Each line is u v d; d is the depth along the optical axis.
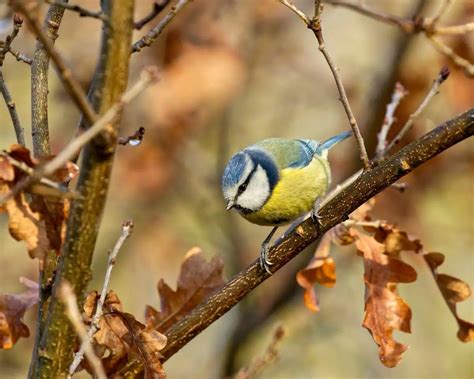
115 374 5.10
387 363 5.86
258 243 13.84
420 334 14.00
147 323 5.95
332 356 13.09
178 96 11.30
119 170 12.39
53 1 3.90
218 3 11.82
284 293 12.34
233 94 11.94
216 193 13.30
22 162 4.43
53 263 4.70
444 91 11.01
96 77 3.94
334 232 6.38
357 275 13.98
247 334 12.22
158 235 13.26
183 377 13.38
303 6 13.72
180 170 13.02
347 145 12.55
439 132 5.27
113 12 3.87
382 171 5.39
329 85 13.77
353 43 14.42
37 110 5.29
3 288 12.09
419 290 14.13
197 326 5.46
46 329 4.25
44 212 4.66
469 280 13.96
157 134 12.02
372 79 12.58
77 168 4.52
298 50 13.76
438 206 13.60
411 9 12.12
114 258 4.73
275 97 14.01
